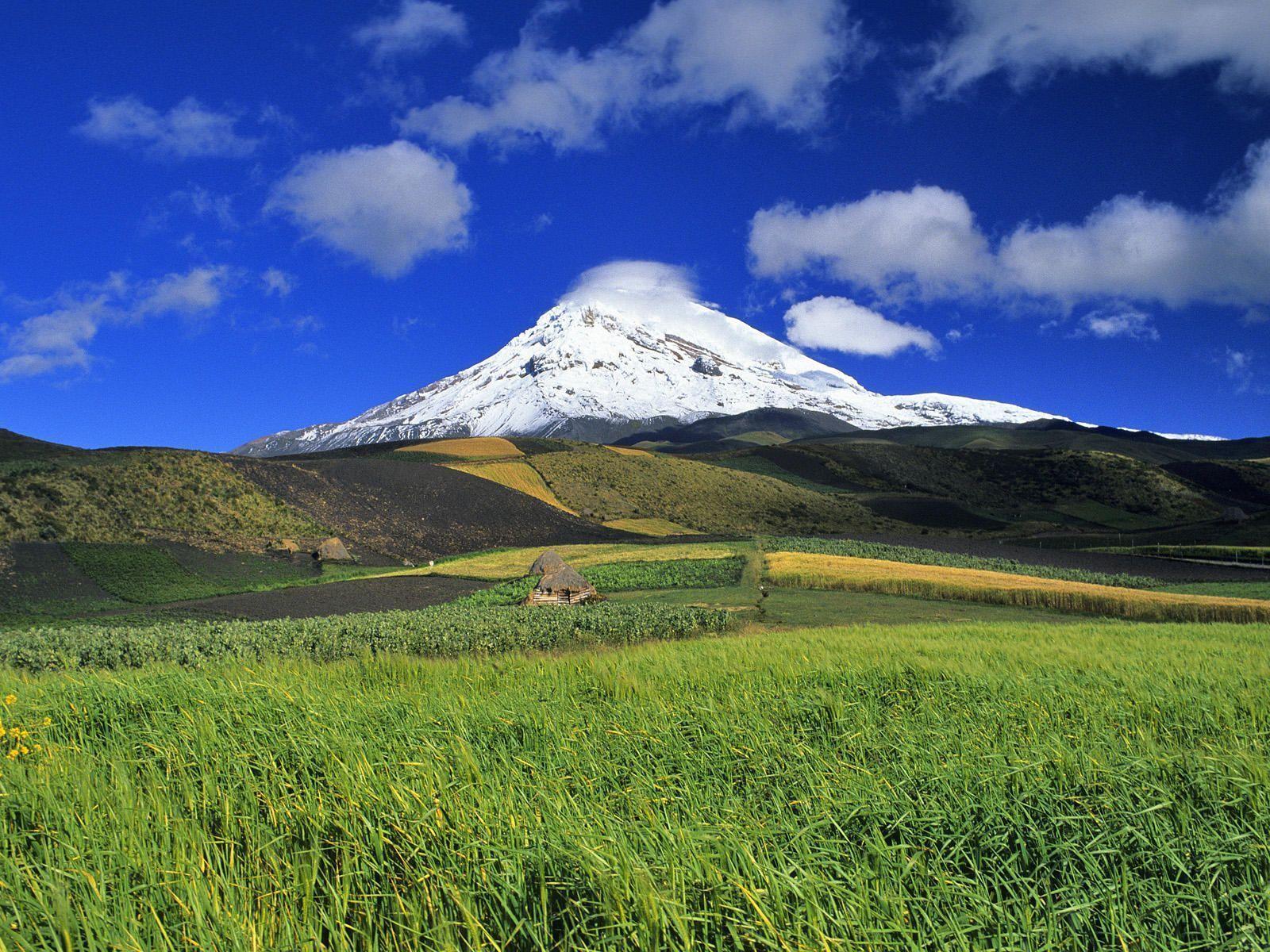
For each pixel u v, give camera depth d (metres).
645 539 108.12
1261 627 28.06
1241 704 10.37
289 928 4.20
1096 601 39.78
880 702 10.81
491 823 5.30
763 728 8.11
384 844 5.13
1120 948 4.32
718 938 4.12
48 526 73.62
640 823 5.34
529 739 7.75
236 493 96.38
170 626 32.03
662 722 8.23
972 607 41.88
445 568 77.81
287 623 31.36
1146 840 5.28
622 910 4.19
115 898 4.55
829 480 195.75
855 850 5.15
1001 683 11.86
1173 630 26.22
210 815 5.85
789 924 4.17
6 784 6.11
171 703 9.32
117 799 5.86
